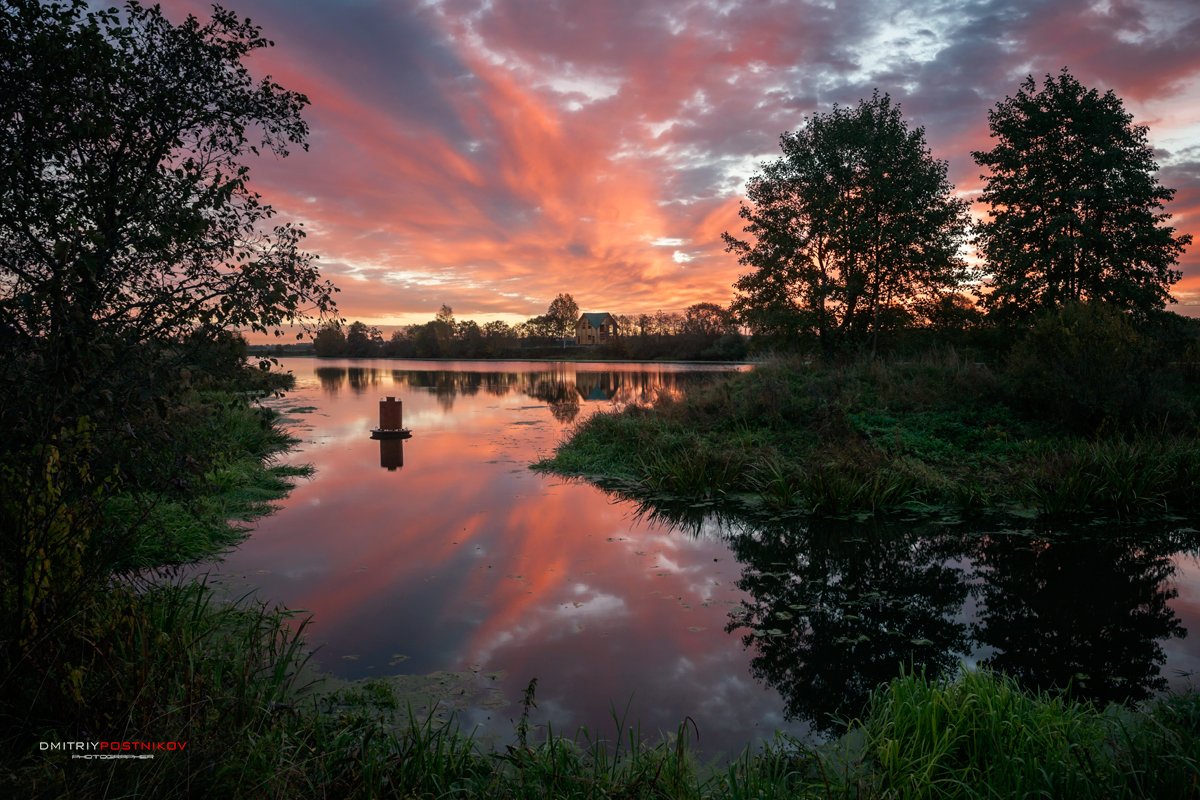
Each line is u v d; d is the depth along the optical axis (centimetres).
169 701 325
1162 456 1036
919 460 1120
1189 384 1449
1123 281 1994
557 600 634
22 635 325
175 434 488
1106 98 2052
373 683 457
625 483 1162
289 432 1841
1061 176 2100
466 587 663
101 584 400
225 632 507
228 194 488
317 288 516
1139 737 354
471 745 368
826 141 2172
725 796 322
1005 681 414
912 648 541
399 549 785
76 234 423
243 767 289
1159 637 562
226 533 810
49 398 365
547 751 369
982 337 2202
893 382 1522
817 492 985
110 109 460
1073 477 967
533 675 486
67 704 311
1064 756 332
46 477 351
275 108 539
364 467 1327
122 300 458
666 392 1770
